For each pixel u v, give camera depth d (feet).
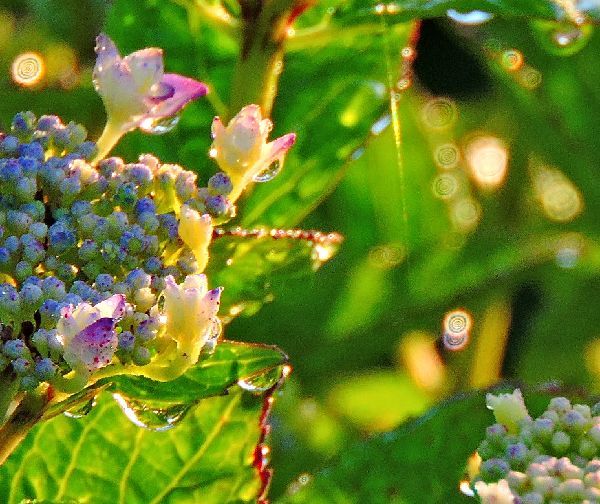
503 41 2.76
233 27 2.31
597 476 2.08
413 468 2.28
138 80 2.11
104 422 2.21
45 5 2.63
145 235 2.07
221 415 2.21
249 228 2.34
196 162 2.36
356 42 2.37
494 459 2.12
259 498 2.23
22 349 2.02
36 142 2.09
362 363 2.68
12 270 2.05
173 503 2.22
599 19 2.26
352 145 2.36
